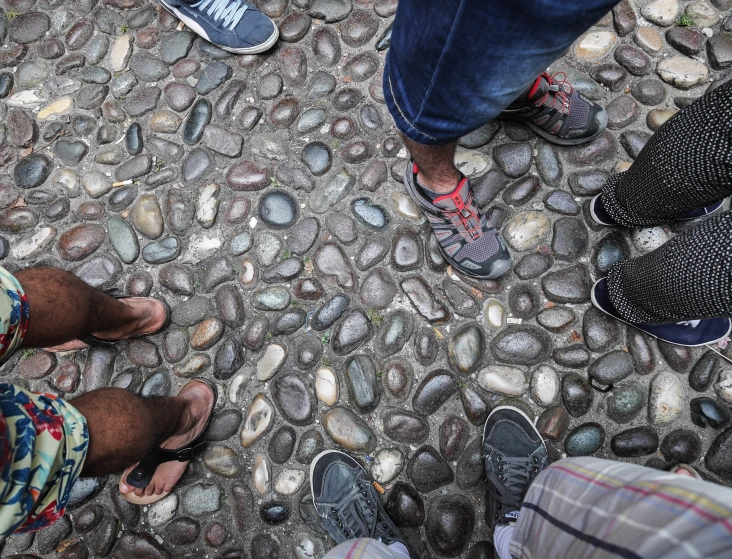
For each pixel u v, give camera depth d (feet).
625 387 5.12
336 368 5.40
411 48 3.05
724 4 5.87
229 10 6.14
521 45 2.77
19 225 6.08
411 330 5.40
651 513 1.86
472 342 5.30
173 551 5.23
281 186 5.93
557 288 5.38
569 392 5.15
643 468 2.28
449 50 2.88
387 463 5.19
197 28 6.26
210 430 5.40
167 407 4.50
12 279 3.19
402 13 3.05
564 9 2.54
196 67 6.42
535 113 5.35
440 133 3.56
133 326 5.26
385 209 5.72
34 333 3.47
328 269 5.60
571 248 5.46
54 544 5.25
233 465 5.32
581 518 2.29
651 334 5.06
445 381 5.25
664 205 4.39
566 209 5.56
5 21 6.79
